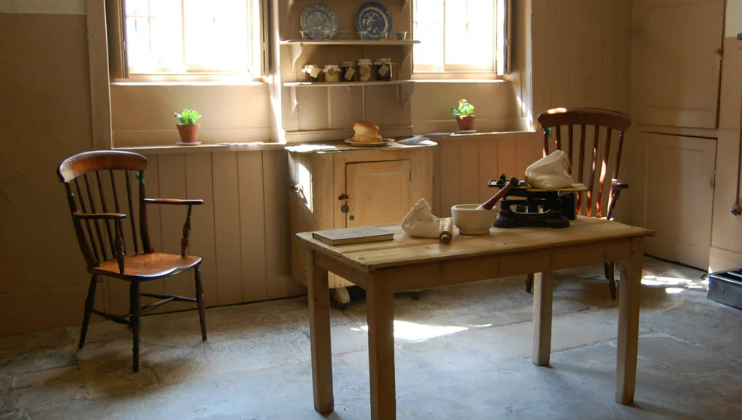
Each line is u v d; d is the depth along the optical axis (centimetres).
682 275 456
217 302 410
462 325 372
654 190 496
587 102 492
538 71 472
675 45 467
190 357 334
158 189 387
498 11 477
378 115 437
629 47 501
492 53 487
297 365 324
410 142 412
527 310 396
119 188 381
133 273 318
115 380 308
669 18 470
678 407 278
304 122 416
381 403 235
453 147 455
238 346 348
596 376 308
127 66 384
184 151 385
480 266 245
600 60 493
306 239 263
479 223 261
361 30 416
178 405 284
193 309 404
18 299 367
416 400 285
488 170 469
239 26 418
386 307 231
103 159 343
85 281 380
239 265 412
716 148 446
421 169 405
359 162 387
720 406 279
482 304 407
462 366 319
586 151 498
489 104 487
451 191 459
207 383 305
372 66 419
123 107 390
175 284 399
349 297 403
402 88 434
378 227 275
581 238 257
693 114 458
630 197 515
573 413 274
